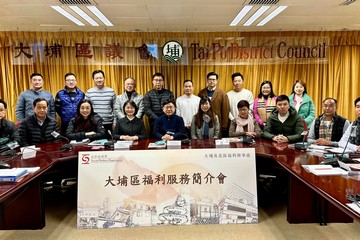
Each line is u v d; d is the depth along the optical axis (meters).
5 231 2.45
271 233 2.35
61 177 3.15
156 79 4.16
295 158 2.31
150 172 2.46
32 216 2.46
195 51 4.75
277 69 4.80
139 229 2.41
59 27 4.38
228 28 4.55
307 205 2.51
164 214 2.45
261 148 2.71
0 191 1.62
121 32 4.69
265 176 3.73
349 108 4.94
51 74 4.67
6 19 3.90
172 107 3.46
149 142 3.07
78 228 2.43
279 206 2.91
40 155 2.53
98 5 3.34
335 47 4.86
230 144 2.88
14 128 3.10
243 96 4.45
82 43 4.65
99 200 2.43
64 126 4.21
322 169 1.95
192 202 2.46
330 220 2.52
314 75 4.84
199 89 4.82
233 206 2.48
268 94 4.17
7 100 4.68
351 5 3.42
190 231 2.38
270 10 3.60
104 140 3.15
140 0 3.18
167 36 4.73
